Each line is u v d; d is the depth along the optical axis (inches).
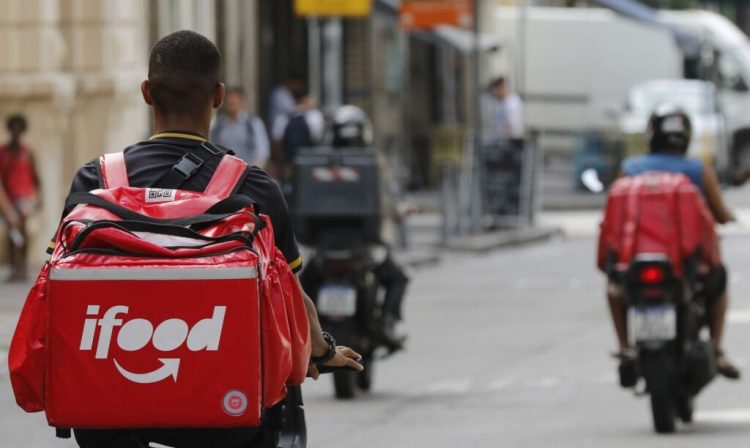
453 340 1310.3
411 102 3277.6
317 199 1031.0
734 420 938.1
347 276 1019.9
